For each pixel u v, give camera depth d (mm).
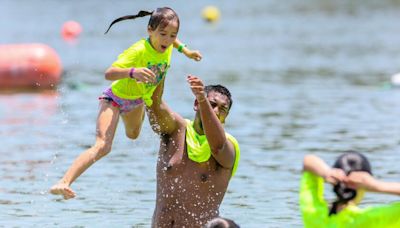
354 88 51469
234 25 103875
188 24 106625
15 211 23297
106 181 27047
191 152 18891
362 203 23594
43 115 42562
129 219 22391
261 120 39906
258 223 21891
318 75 58344
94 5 139875
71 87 53875
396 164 29000
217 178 18953
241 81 55312
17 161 30562
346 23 103875
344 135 35469
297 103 45500
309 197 15125
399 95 48094
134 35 93875
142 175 28000
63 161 30500
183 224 19000
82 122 39906
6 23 109625
